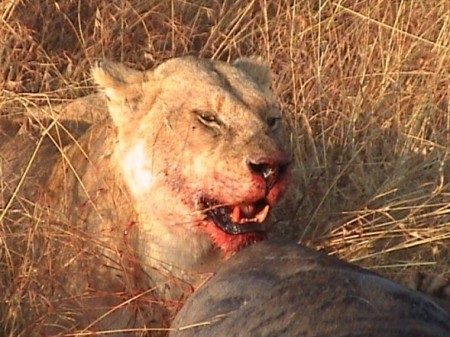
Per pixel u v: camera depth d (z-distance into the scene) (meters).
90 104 11.50
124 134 10.47
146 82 10.54
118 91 10.52
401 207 11.73
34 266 10.45
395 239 11.57
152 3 14.02
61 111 11.52
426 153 12.56
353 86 13.09
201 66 10.48
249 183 9.84
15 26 13.24
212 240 10.25
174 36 13.60
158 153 10.22
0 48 12.76
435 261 11.34
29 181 11.06
